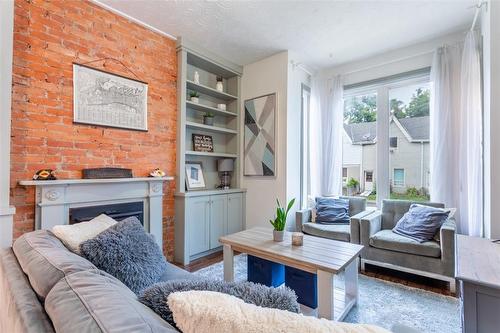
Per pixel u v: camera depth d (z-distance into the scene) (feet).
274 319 1.92
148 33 9.80
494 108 6.26
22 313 2.43
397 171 11.51
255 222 12.55
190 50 10.84
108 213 8.38
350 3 8.29
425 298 7.23
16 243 4.21
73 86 7.89
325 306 5.56
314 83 13.35
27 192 6.99
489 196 6.45
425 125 10.87
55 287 2.59
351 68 12.69
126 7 8.56
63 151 7.68
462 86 9.30
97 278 2.73
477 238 5.64
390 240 8.50
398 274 8.89
